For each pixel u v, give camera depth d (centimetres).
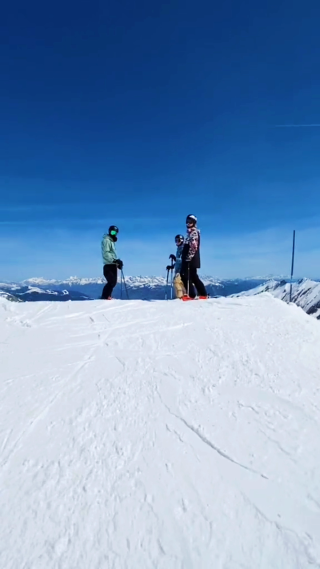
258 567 314
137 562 319
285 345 712
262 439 455
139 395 539
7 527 346
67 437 458
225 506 365
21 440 452
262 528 344
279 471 406
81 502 371
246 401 532
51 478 397
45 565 315
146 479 396
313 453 433
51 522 351
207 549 328
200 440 452
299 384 582
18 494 377
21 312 879
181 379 583
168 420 487
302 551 324
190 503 368
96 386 561
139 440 452
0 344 714
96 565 316
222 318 830
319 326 818
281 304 932
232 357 654
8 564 315
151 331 761
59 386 562
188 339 721
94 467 412
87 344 707
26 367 621
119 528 346
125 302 957
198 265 1036
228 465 414
